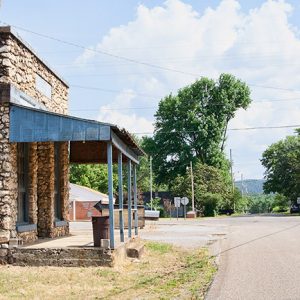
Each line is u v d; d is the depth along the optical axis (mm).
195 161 76812
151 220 51875
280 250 18781
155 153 80188
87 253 13922
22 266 13953
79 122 14281
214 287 11180
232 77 76438
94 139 14164
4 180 14547
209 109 76562
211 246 21484
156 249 19359
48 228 18484
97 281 11844
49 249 14086
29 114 14570
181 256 17719
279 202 98688
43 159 18812
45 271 13109
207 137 75812
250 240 23875
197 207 75062
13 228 14875
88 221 51375
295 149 78125
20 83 15781
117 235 19672
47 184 18703
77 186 58656
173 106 77938
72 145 21344
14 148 15125
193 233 30109
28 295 10258
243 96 76625
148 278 12438
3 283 11516
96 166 74875
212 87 76625
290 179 76250
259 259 16156
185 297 10055
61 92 21281
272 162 78938
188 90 77250
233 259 16438
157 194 90938
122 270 13617
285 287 10984
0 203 14500
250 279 12211
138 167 95250
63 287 11164
